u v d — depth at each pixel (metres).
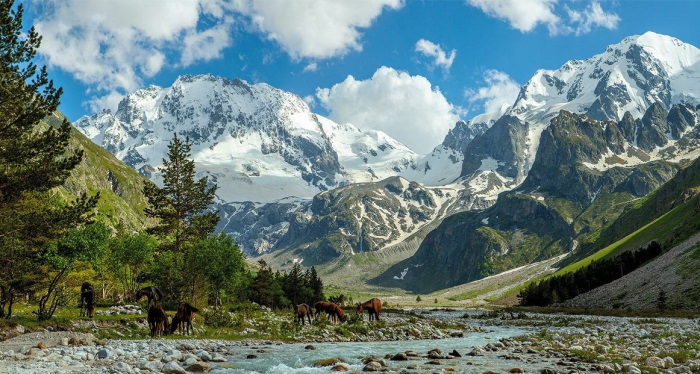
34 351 28.75
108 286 97.19
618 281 157.00
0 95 41.19
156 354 30.47
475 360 31.91
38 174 42.22
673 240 174.88
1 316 44.78
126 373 23.36
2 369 22.09
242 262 102.19
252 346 41.00
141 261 92.88
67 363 25.77
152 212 91.00
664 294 107.88
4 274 44.62
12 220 42.88
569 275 191.75
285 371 26.81
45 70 44.28
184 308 47.22
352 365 29.41
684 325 63.41
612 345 40.44
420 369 27.48
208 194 92.62
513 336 56.94
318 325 58.47
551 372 25.70
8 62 43.25
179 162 91.25
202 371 26.06
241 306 96.81
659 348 37.12
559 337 48.66
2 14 42.50
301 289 164.12
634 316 99.81
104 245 57.09
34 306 62.62
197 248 76.06
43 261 47.19
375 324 64.00
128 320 49.03
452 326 76.00
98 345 35.62
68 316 48.97
